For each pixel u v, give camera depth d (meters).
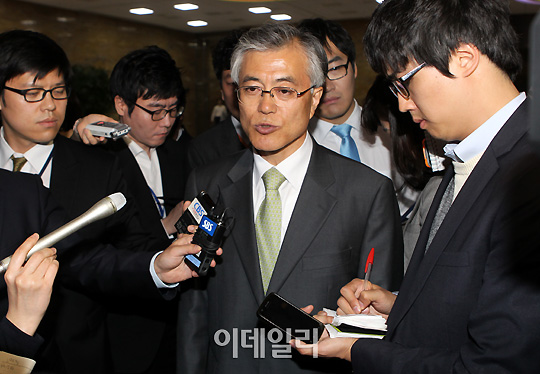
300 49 1.39
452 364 0.95
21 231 1.35
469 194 1.03
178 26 12.42
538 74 0.32
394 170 2.33
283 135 1.40
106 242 1.95
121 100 2.31
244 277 1.46
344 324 1.29
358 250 1.49
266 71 1.36
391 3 1.08
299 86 1.38
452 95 1.03
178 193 2.57
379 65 1.12
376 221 1.48
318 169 1.52
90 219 1.12
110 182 1.83
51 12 10.55
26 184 1.41
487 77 1.01
